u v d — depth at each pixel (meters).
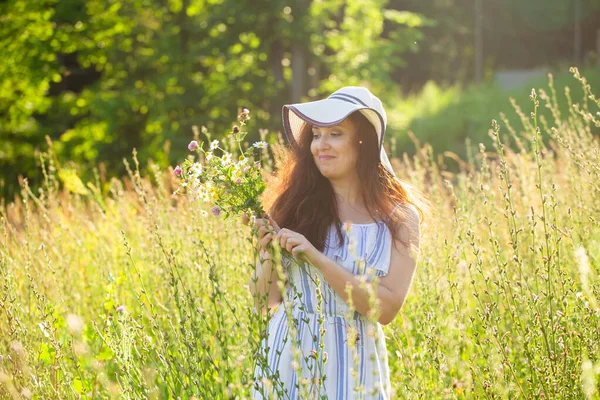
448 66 33.06
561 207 4.14
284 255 2.67
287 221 2.79
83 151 15.55
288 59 15.84
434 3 31.78
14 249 4.55
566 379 2.68
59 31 15.14
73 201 6.70
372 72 16.58
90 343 3.90
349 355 2.52
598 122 3.73
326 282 2.58
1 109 15.12
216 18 15.21
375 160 2.74
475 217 4.42
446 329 3.39
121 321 2.93
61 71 15.52
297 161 2.88
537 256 3.59
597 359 2.71
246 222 2.65
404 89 32.94
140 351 3.16
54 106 16.25
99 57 16.06
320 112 2.68
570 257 3.63
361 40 16.64
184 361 2.87
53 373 3.10
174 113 15.49
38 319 3.70
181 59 15.51
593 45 33.19
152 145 15.20
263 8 14.98
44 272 4.24
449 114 17.28
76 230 5.46
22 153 15.02
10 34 14.49
